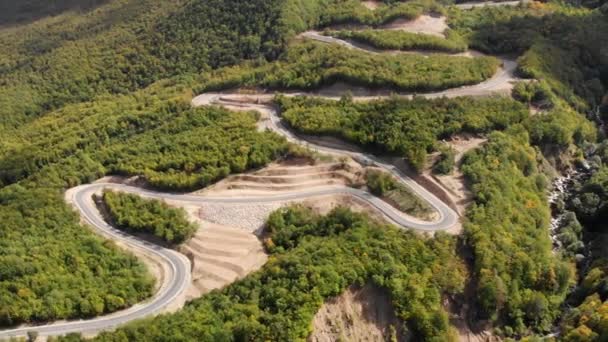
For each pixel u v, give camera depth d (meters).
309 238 145.12
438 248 139.62
